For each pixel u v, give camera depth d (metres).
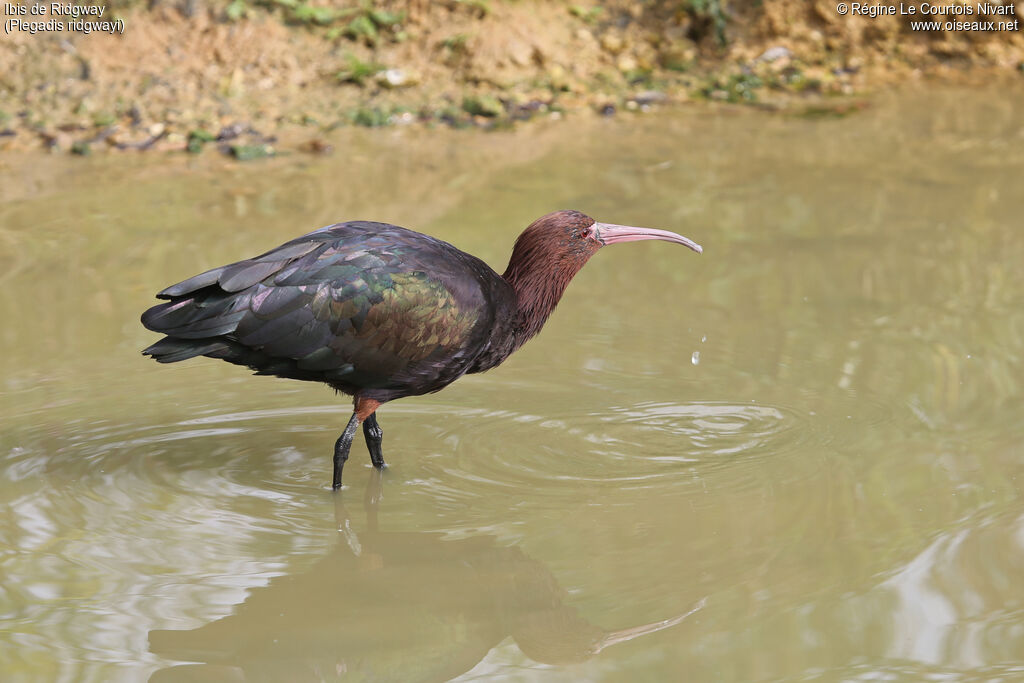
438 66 21.33
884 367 11.90
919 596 8.08
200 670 7.46
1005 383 11.46
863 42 23.12
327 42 21.30
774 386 11.61
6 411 11.13
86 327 12.91
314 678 7.41
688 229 15.58
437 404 11.55
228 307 9.25
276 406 11.57
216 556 8.88
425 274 9.71
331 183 17.28
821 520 9.18
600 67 21.92
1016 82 21.88
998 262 14.30
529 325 10.82
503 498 9.75
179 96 19.97
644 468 10.20
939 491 9.52
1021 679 7.15
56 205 16.33
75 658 7.51
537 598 8.27
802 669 7.33
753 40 23.03
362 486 10.04
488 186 17.16
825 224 15.70
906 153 18.33
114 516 9.41
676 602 8.13
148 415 11.23
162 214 16.03
